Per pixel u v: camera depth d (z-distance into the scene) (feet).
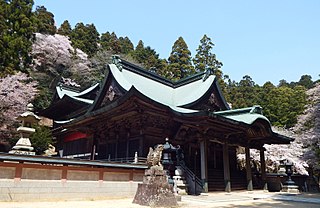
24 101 82.12
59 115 111.34
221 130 59.88
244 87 211.00
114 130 69.26
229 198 46.42
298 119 95.96
